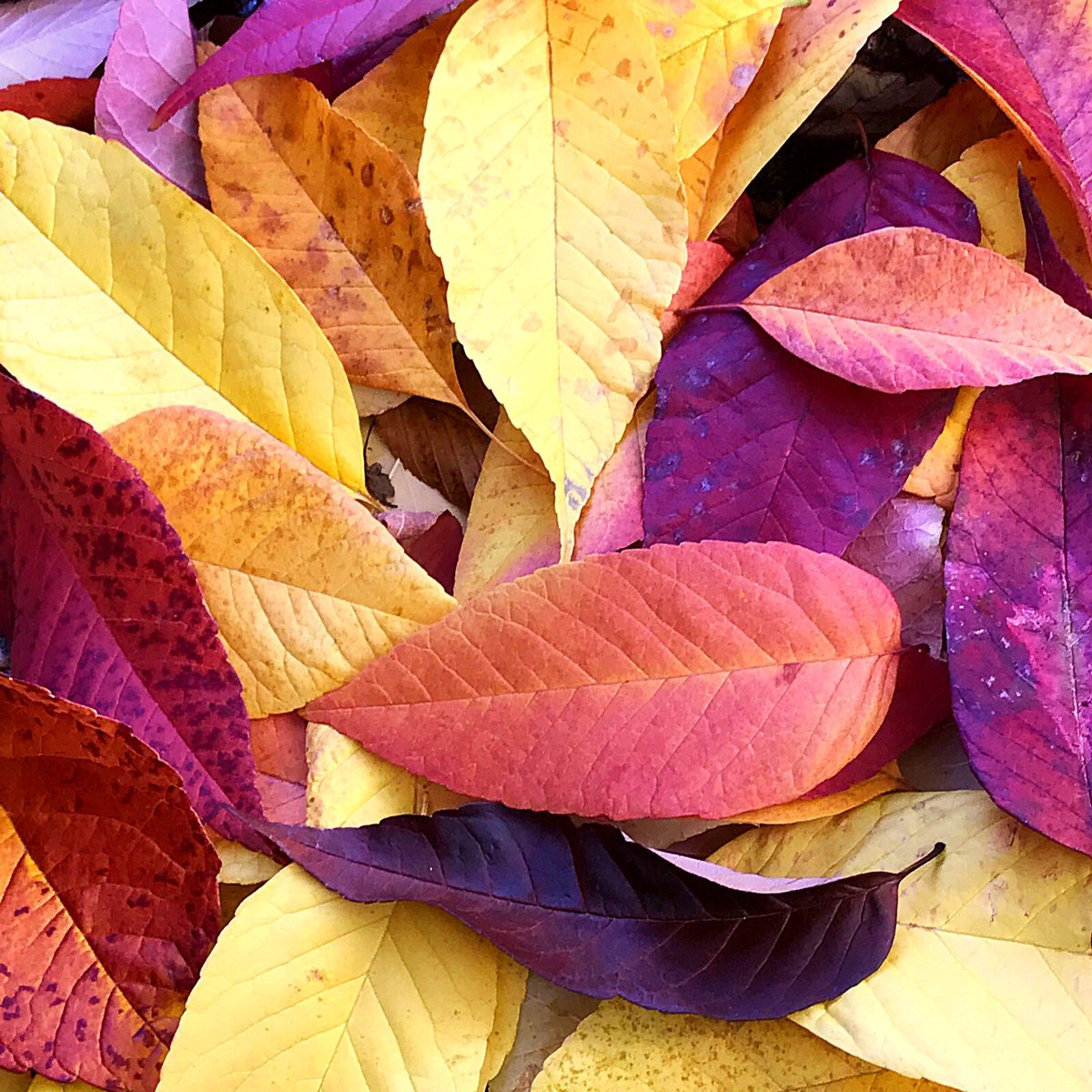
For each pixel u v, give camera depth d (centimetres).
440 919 49
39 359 48
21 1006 48
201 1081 47
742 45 49
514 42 48
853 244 49
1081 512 49
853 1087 49
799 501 49
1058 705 49
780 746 48
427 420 51
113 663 48
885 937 48
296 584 48
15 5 52
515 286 48
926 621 50
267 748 49
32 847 48
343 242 49
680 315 50
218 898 48
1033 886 49
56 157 48
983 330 49
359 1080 48
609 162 48
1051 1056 48
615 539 50
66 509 47
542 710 48
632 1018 49
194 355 49
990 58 49
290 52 48
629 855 48
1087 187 50
